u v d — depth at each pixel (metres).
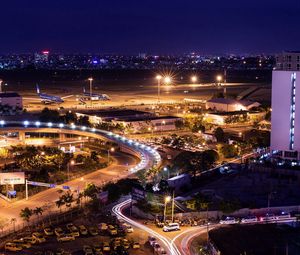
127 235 153.12
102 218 169.88
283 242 153.00
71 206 184.12
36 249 143.62
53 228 160.75
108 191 187.88
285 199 194.38
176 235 153.50
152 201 174.50
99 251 138.88
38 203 190.00
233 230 159.88
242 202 186.00
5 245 144.12
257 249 146.88
